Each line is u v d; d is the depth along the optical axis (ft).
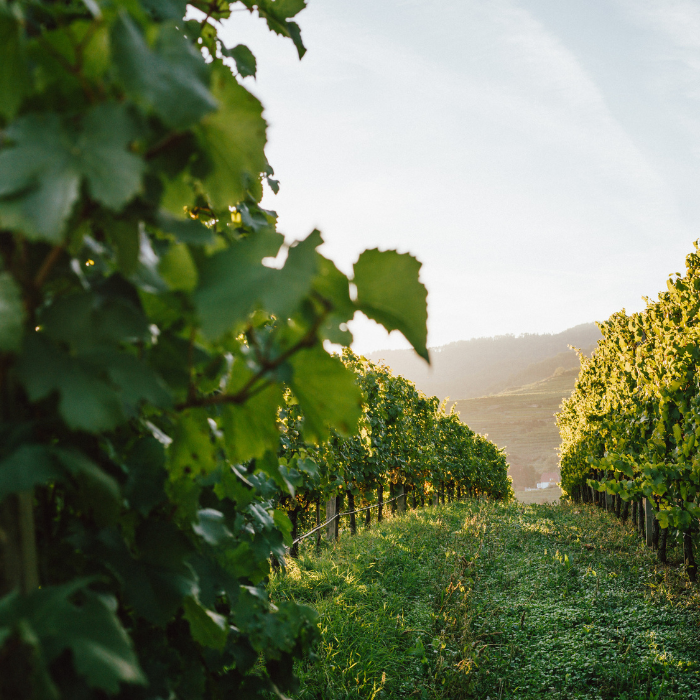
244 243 2.10
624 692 15.90
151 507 3.08
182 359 2.66
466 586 24.44
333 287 2.32
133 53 1.86
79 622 1.90
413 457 58.65
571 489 91.35
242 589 4.52
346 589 21.75
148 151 2.15
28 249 2.24
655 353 36.83
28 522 2.20
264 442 3.06
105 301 2.19
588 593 24.49
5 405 2.19
